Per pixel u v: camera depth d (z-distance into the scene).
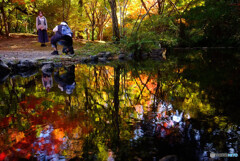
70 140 1.28
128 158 1.06
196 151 1.12
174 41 10.99
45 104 2.19
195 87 2.90
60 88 3.12
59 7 15.76
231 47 13.23
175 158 1.04
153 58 8.56
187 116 1.73
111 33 25.97
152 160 1.03
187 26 13.88
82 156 1.08
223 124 1.53
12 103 2.25
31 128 1.49
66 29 7.34
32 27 31.28
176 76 4.07
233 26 13.02
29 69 5.41
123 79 4.02
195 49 12.48
